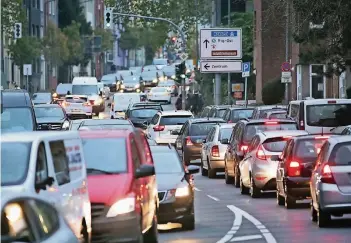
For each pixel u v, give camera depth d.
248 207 54.12
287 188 51.38
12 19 164.00
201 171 81.00
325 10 75.88
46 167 28.94
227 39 130.00
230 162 69.69
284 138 58.31
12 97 59.69
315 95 127.50
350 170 42.16
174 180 44.38
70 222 29.89
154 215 39.12
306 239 40.03
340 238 39.97
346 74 110.75
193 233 43.56
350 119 70.62
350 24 76.50
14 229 20.20
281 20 88.31
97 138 36.75
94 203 33.88
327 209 42.25
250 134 66.69
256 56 152.00
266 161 57.97
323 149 44.03
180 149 88.44
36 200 21.64
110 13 128.12
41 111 99.56
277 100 137.38
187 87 173.12
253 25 152.00
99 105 167.75
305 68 126.94
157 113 98.81
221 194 62.78
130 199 34.28
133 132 38.59
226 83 163.25
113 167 35.59
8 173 27.62
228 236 42.12
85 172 32.88
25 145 28.56
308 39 79.94
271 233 42.53
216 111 110.56
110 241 34.00
